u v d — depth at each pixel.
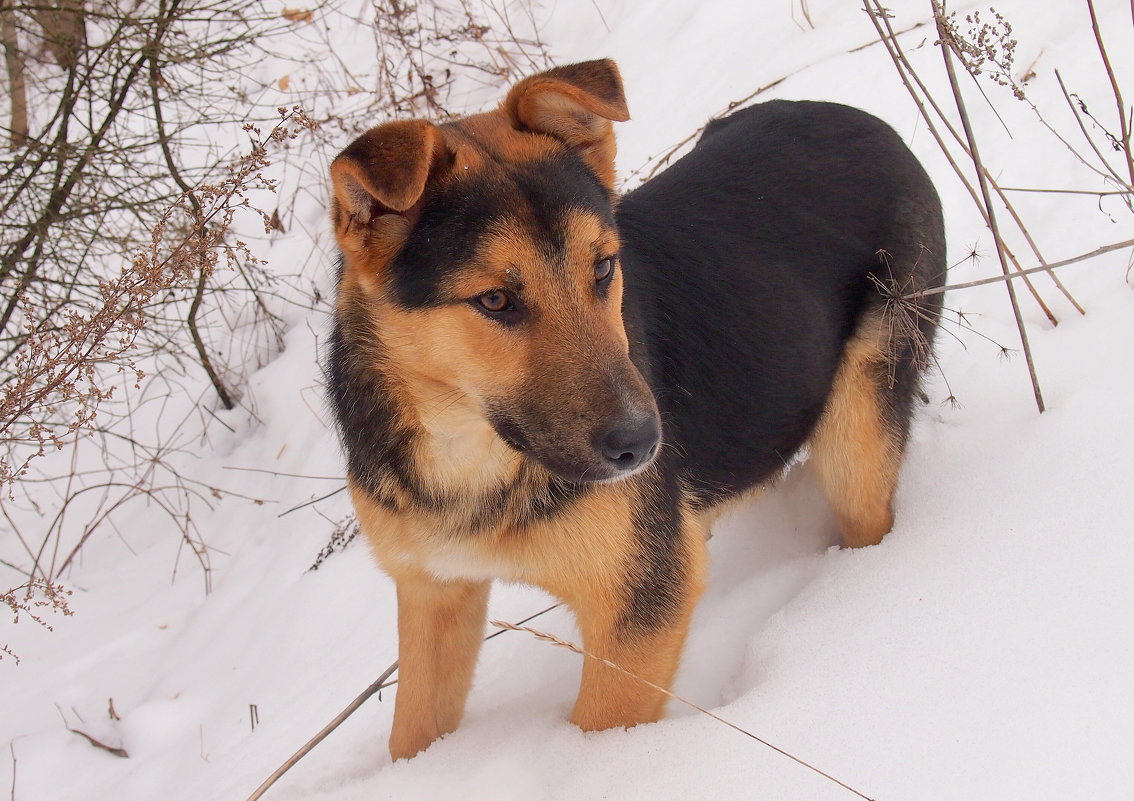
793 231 1.34
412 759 1.29
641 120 2.00
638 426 1.11
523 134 1.20
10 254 1.82
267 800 1.31
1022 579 1.23
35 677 1.59
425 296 1.15
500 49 2.18
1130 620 1.17
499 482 1.20
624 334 1.17
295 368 1.95
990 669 1.17
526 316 1.13
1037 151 1.64
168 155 1.97
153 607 1.67
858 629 1.24
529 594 1.46
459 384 1.16
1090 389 1.37
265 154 1.43
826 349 1.35
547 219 1.14
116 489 1.91
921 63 1.78
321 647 1.50
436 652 1.30
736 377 1.31
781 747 1.16
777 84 1.85
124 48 1.89
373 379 1.21
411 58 2.15
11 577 1.80
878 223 1.37
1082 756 1.10
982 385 1.44
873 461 1.36
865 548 1.35
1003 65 1.48
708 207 1.34
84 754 1.47
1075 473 1.30
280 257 2.12
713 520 1.38
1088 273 1.51
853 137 1.39
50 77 2.07
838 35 1.92
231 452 1.92
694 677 1.33
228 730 1.44
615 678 1.24
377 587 1.53
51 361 1.38
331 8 2.58
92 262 2.10
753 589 1.39
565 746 1.24
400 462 1.22
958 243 1.59
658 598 1.24
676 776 1.17
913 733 1.14
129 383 2.07
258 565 1.66
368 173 1.12
